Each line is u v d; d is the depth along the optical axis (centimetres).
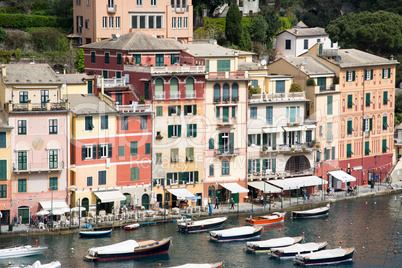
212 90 16912
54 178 15288
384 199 18388
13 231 14538
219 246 14588
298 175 18162
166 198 16575
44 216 15138
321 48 19600
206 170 16988
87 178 15650
